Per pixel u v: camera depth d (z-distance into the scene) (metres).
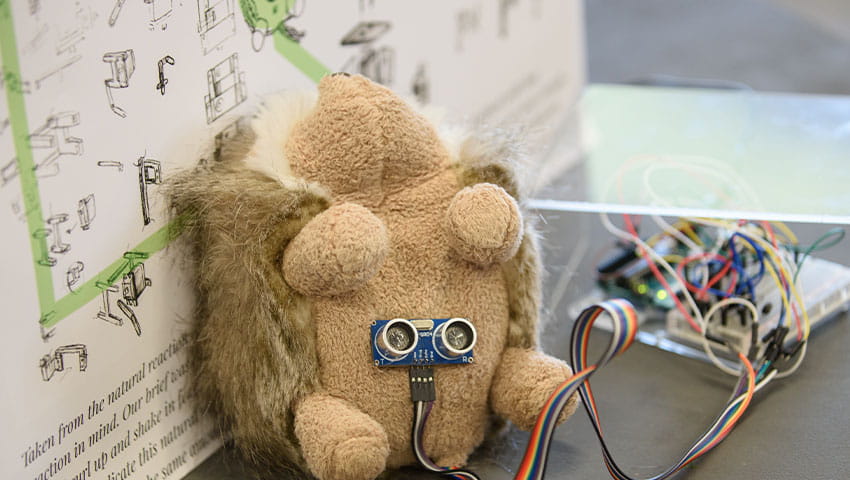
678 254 0.94
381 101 0.74
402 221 0.75
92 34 0.72
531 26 1.12
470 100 1.05
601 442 0.76
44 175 0.71
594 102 1.08
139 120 0.75
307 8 0.85
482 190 0.75
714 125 1.03
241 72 0.81
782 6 1.79
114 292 0.75
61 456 0.73
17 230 0.70
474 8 1.03
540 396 0.76
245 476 0.80
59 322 0.72
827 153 0.96
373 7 0.91
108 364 0.75
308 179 0.75
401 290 0.75
